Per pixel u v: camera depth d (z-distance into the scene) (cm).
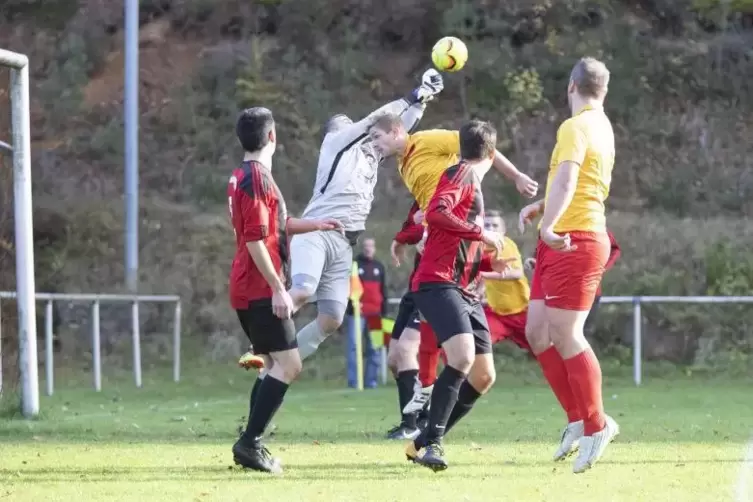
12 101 1869
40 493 1039
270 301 1208
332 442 1548
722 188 4494
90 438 1581
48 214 4184
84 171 4638
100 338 3706
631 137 4703
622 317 3691
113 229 4166
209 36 5225
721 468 1237
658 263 3903
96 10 5312
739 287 3766
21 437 1591
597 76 1242
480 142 1272
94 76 5112
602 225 1220
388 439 1605
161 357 3650
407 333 1669
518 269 1939
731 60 4981
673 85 4909
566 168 1177
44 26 5253
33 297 1897
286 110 4819
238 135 1203
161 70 5088
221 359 3678
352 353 3216
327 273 1630
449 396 1217
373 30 5188
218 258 4053
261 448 1209
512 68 4938
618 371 3484
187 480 1134
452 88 4909
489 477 1171
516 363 3525
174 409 2330
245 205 1180
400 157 1511
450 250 1248
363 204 1639
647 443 1505
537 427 1803
